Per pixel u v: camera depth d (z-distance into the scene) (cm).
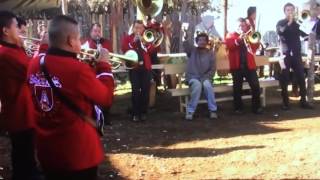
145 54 968
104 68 368
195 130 881
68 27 350
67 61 347
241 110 1038
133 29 974
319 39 1304
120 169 643
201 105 1092
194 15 1794
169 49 1644
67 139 349
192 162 671
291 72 1176
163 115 1030
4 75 501
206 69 997
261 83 1072
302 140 758
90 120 359
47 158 357
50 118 352
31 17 1435
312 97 1099
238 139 795
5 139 822
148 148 757
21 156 525
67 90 345
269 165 637
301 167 620
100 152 367
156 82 1218
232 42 1011
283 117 977
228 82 1328
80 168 352
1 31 500
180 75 1077
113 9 1683
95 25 938
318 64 1387
